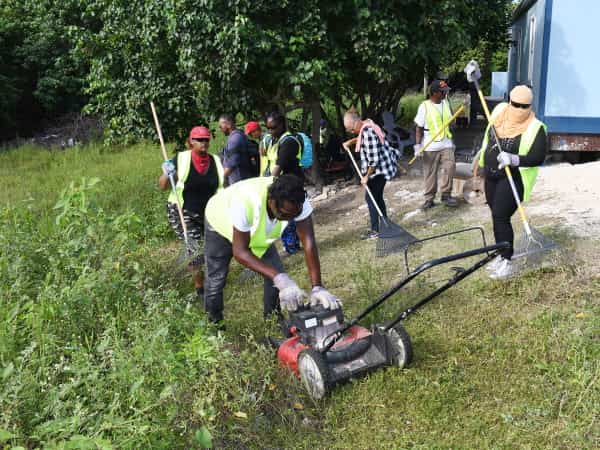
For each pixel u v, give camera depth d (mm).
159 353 3484
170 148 15625
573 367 3771
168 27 8297
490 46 13461
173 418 3236
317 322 3963
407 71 10430
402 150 12148
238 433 3508
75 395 3420
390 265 6113
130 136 9836
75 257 5023
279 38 8008
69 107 21828
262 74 8906
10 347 3766
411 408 3670
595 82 9258
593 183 7371
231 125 7414
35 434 2998
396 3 8523
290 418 3699
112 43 9516
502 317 4598
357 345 4031
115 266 4844
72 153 17094
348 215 8703
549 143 9602
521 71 15391
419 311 4887
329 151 11055
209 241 4562
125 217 5508
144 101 9258
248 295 5887
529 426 3408
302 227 4145
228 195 4348
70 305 4246
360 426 3582
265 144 7492
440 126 7504
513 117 4836
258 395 3762
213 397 3416
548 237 5668
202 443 2994
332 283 5922
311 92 9375
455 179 8305
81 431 3088
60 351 3863
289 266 6746
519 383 3793
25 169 15438
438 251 6215
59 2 10211
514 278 5066
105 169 14531
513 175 4957
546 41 9312
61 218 5398
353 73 9875
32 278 5062
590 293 4664
